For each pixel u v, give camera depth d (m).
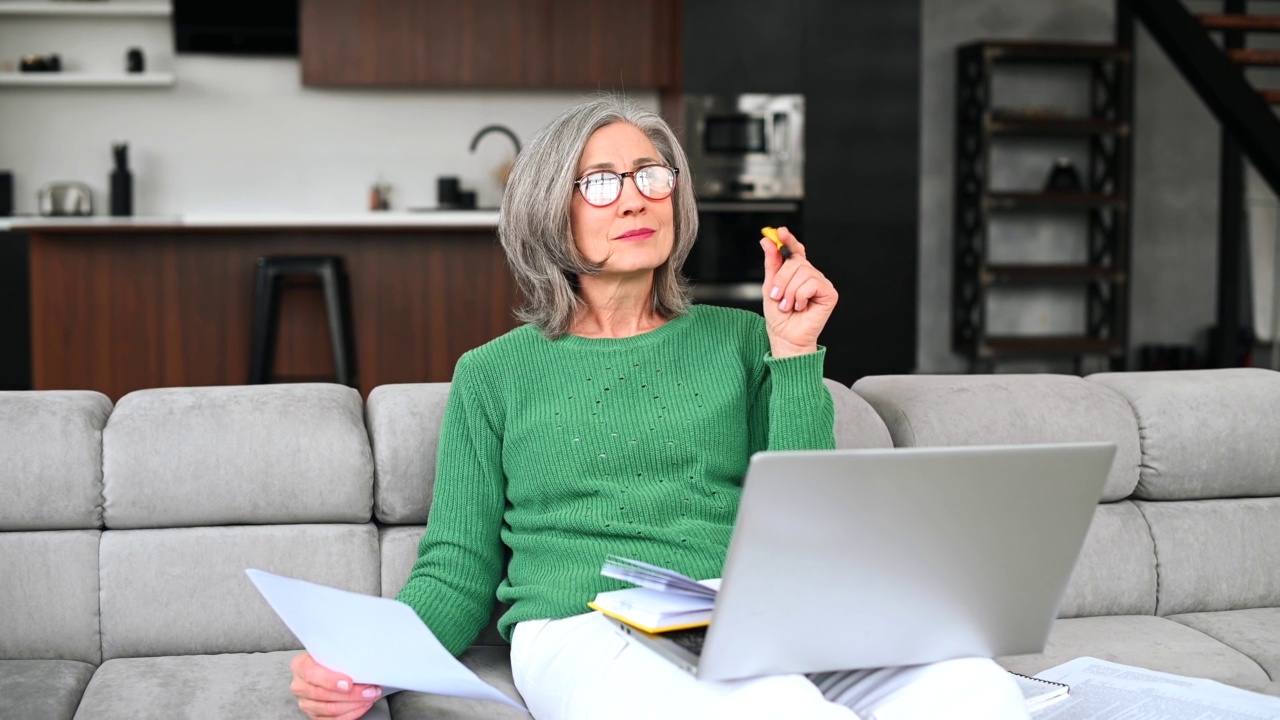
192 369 4.85
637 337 1.61
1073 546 1.24
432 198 6.63
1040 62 6.78
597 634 1.40
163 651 1.68
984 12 6.89
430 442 1.77
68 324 4.75
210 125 6.45
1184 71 5.33
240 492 1.69
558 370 1.59
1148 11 5.36
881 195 6.11
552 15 6.22
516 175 1.61
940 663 1.27
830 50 6.04
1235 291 6.25
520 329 1.64
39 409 1.69
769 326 1.51
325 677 1.34
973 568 1.20
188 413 1.72
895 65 6.07
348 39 6.14
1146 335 7.21
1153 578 1.96
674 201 1.65
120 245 4.77
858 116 6.07
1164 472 1.98
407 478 1.75
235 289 4.85
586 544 1.52
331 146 6.55
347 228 4.85
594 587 1.47
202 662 1.63
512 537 1.59
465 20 6.19
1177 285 7.21
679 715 1.20
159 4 6.18
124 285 4.78
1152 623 1.89
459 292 5.03
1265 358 7.14
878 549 1.15
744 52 6.00
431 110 6.61
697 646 1.22
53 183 6.28
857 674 1.31
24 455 1.65
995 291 7.04
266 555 1.70
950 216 6.91
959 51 6.76
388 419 1.78
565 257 1.57
